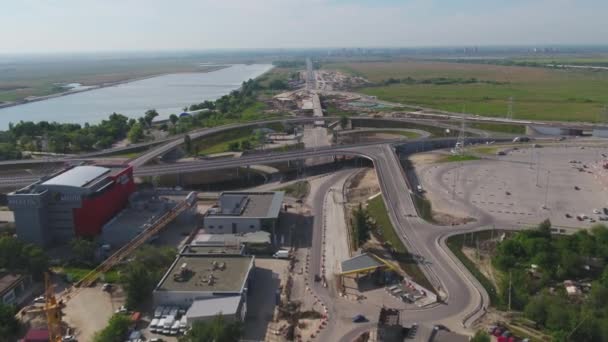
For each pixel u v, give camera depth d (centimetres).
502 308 14988
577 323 13025
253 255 18750
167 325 14112
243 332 13612
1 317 13712
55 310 13612
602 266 17325
